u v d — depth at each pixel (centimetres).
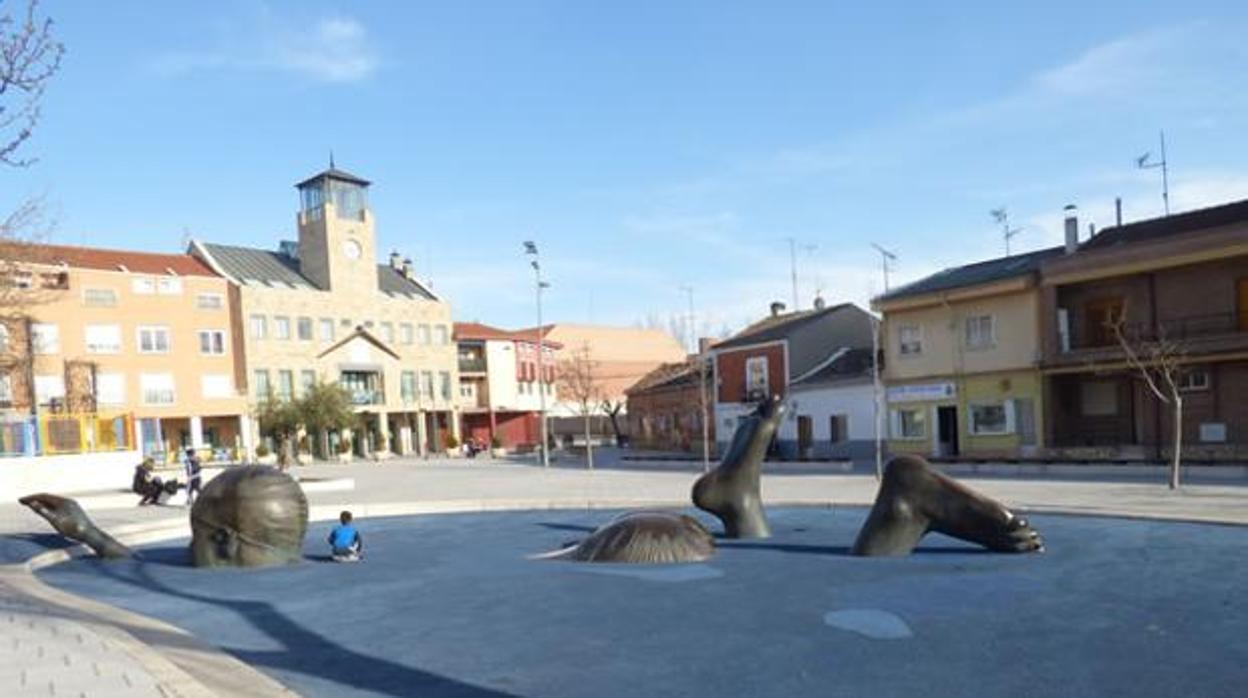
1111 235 3616
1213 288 3106
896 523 1330
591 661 838
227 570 1468
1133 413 3344
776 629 929
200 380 5966
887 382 4050
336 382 6359
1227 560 1208
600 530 1470
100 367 5494
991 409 3666
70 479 3312
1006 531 1307
